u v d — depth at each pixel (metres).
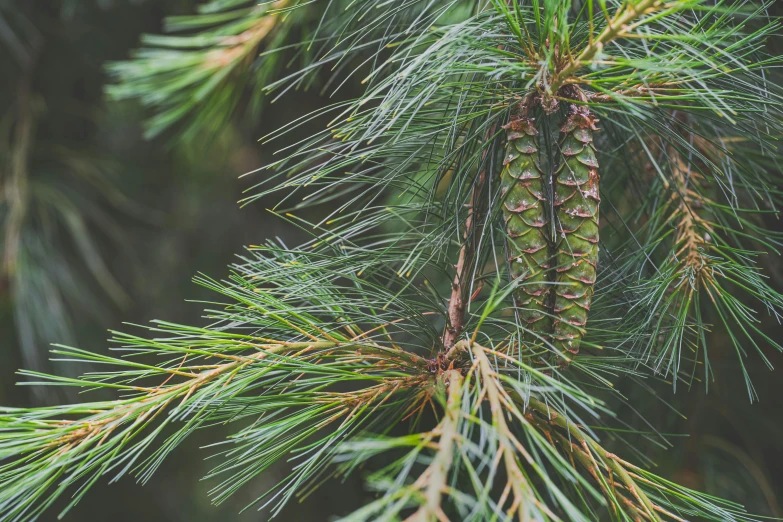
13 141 1.72
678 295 0.83
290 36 1.18
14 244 1.55
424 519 0.61
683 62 0.69
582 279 0.75
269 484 2.56
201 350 0.76
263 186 1.76
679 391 1.10
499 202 0.79
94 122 1.84
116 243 1.91
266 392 0.79
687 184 0.89
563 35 0.68
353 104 0.79
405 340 0.98
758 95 0.79
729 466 1.13
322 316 0.92
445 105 0.84
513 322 0.77
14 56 1.66
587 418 0.98
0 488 0.72
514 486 0.65
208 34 1.08
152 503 2.11
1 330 1.59
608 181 0.94
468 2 0.88
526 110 0.77
